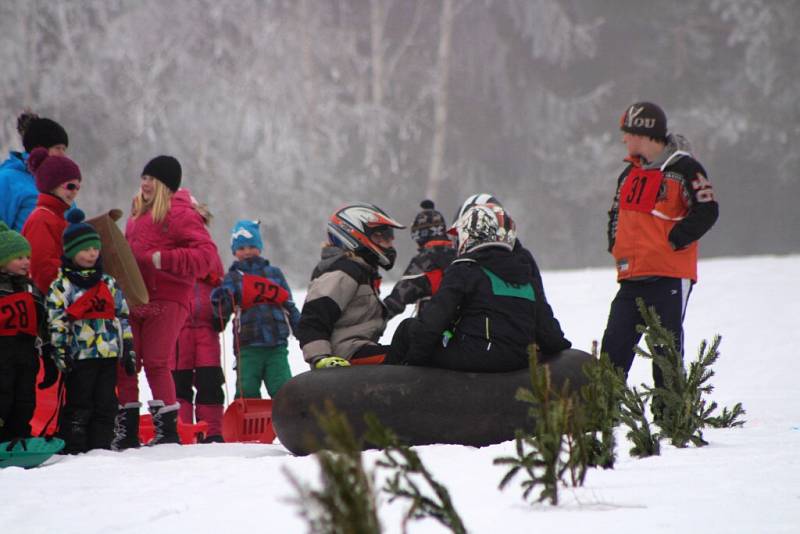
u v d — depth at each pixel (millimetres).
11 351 21375
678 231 22016
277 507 14086
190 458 20438
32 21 146125
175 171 26422
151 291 25469
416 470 11125
